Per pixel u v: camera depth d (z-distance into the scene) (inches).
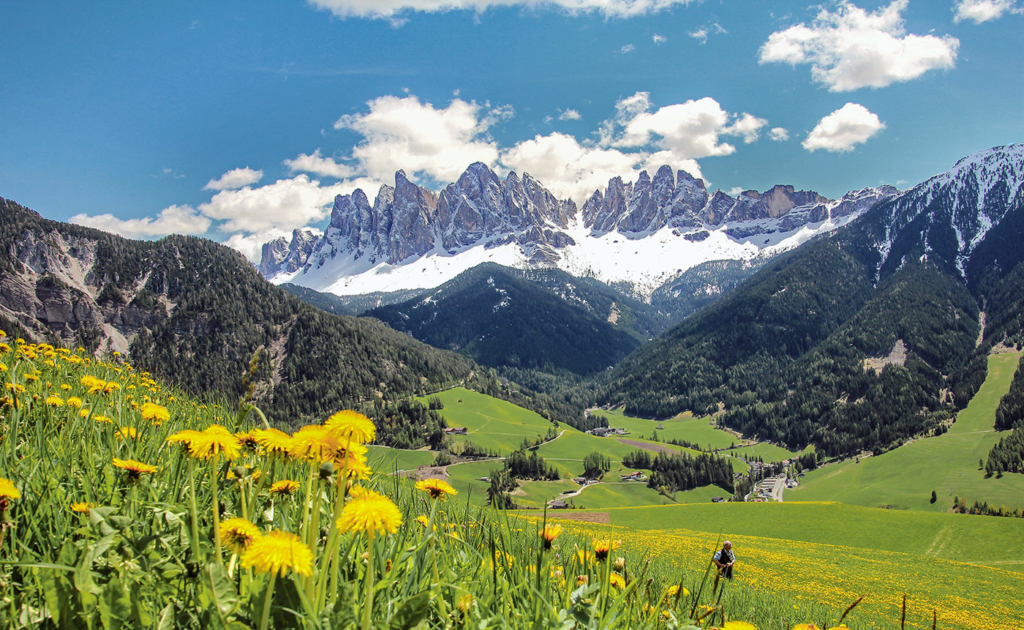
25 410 141.4
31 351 285.3
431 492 103.4
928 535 2691.9
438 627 84.8
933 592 1428.4
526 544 126.6
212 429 81.6
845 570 1605.6
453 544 124.9
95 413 157.2
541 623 90.5
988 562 2348.7
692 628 109.6
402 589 93.0
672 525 2962.6
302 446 75.7
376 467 143.6
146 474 104.9
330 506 112.5
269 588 61.2
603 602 102.0
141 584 76.1
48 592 68.6
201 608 70.8
